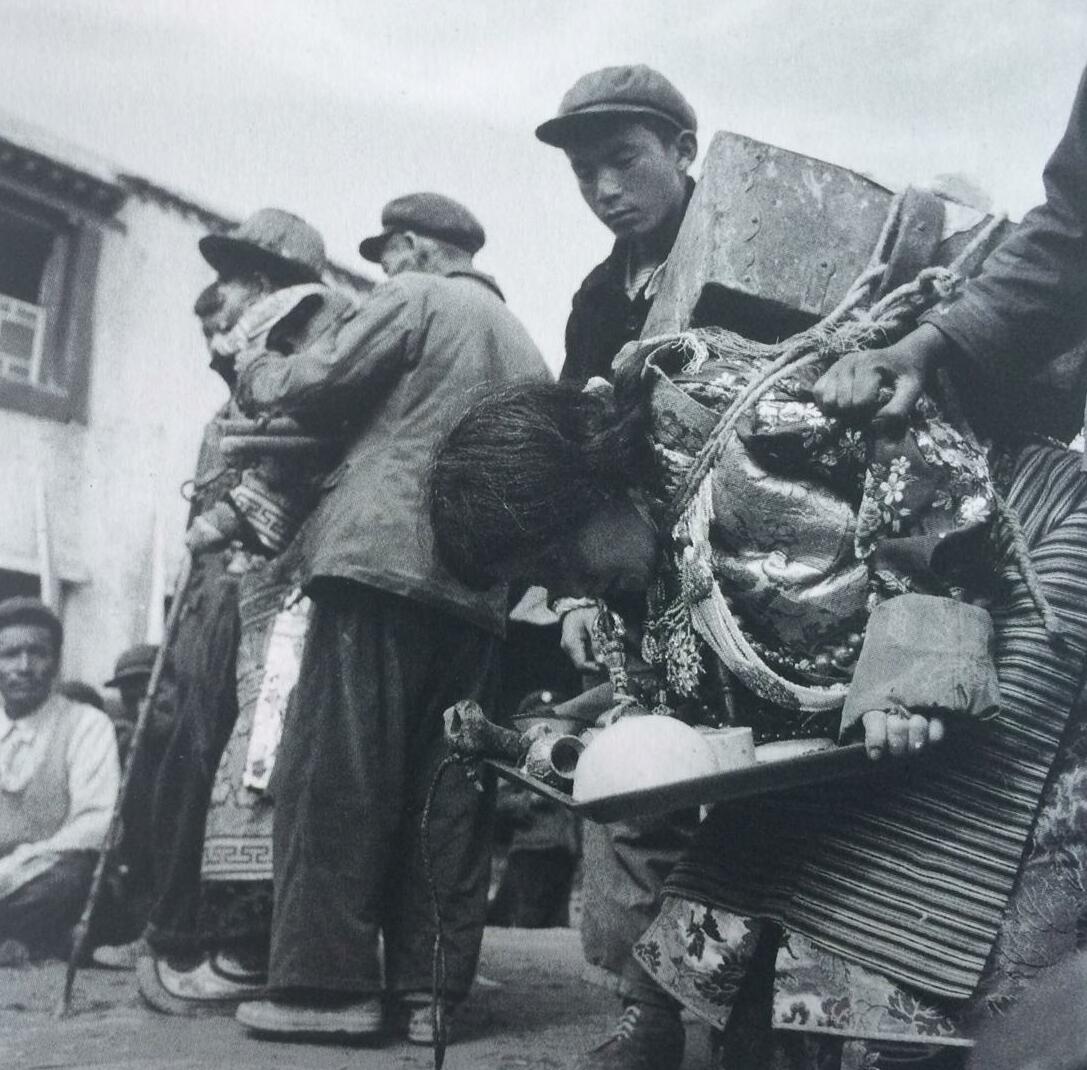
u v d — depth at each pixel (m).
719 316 2.12
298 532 2.90
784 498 1.43
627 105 2.70
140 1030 2.59
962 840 1.41
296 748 2.51
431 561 2.54
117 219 4.16
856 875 1.41
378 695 2.49
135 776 3.30
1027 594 1.46
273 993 2.45
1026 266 1.53
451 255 3.03
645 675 1.67
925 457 1.42
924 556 1.40
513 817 3.71
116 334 4.24
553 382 1.50
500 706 2.75
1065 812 1.40
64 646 4.09
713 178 2.13
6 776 3.84
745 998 1.51
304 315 3.09
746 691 1.54
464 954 2.48
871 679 1.36
